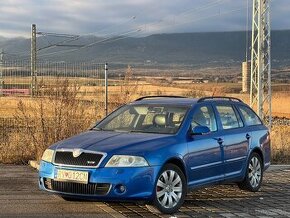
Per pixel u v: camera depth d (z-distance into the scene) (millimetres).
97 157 7504
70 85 14000
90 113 14109
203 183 8672
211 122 9180
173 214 7934
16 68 23344
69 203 8523
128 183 7398
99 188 7422
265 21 25688
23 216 7570
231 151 9359
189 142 8367
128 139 7980
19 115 14023
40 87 13953
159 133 8414
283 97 55438
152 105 9219
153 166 7613
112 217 7625
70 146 7812
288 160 15836
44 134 13414
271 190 10406
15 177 11164
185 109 8898
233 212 8188
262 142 10414
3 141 13773
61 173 7645
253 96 26219
